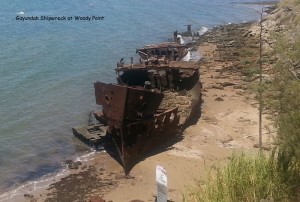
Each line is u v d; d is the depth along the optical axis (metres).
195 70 25.64
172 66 25.97
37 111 24.38
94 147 19.78
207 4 73.81
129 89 17.08
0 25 49.44
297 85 9.77
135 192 15.25
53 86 28.91
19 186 16.22
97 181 16.31
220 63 34.66
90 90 28.58
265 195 8.98
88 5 67.88
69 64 34.56
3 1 68.44
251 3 75.50
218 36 46.19
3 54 36.28
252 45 38.97
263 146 17.98
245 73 30.25
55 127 22.27
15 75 30.77
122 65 28.11
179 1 76.00
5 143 20.14
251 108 23.61
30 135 21.16
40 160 18.52
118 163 17.95
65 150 19.53
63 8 64.31
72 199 15.05
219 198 9.12
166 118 19.09
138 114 17.98
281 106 10.06
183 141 19.39
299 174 9.44
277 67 10.85
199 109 23.73
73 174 17.08
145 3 72.25
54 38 44.19
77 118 23.59
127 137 17.69
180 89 25.83
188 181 15.46
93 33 47.62
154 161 17.41
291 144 9.20
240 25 52.62
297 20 38.19
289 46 11.53
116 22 54.59
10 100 25.92
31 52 37.66
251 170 9.62
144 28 51.31
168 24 54.41
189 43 43.12
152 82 26.42
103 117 19.33
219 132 20.31
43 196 15.34
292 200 8.92
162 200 11.80
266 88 13.80
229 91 27.14
